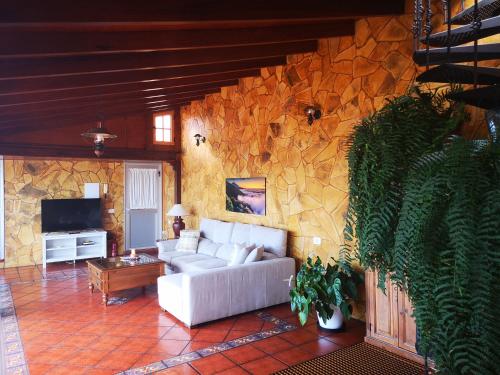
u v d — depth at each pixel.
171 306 4.49
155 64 3.49
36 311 4.73
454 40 2.50
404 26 3.72
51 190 7.65
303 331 4.02
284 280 4.89
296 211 5.14
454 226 1.35
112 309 4.82
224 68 4.85
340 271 3.97
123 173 8.51
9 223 7.25
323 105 4.69
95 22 1.93
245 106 6.28
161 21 2.15
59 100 4.55
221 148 7.00
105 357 3.44
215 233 6.51
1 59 2.60
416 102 2.05
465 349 1.34
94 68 3.09
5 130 6.46
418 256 1.49
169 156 8.39
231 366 3.24
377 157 1.96
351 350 3.54
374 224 1.91
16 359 3.40
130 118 7.95
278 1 2.64
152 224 8.98
